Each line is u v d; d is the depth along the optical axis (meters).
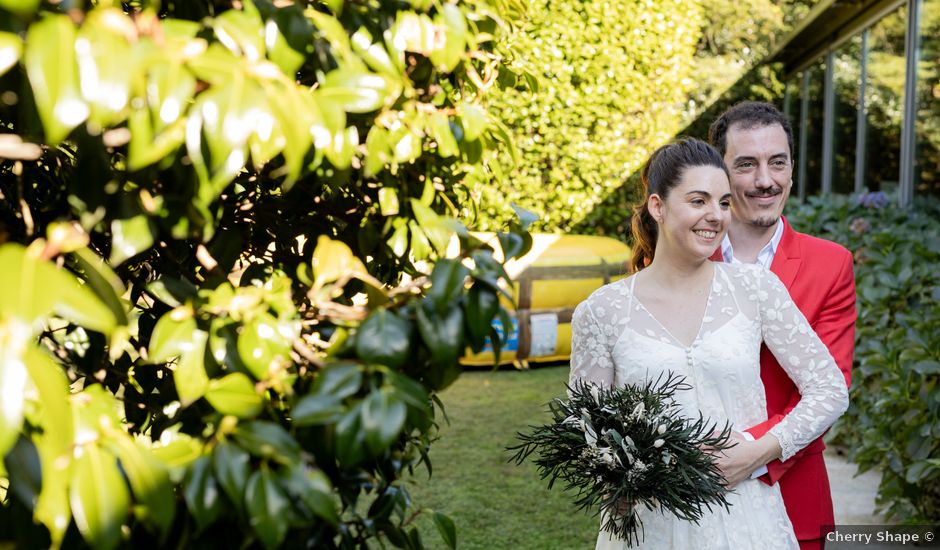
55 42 0.82
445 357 1.15
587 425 1.91
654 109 8.80
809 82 15.23
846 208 7.87
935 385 3.65
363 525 1.32
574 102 8.39
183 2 1.12
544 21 8.14
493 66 1.46
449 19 1.24
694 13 9.05
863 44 11.16
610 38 8.42
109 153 1.13
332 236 1.63
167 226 1.11
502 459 4.89
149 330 1.58
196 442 1.07
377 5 1.22
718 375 2.09
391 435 1.05
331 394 1.07
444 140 1.28
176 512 1.12
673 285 2.17
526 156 8.34
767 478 2.11
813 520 2.23
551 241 7.48
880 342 4.61
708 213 2.08
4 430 0.79
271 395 1.27
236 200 1.62
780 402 2.26
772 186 2.45
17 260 0.87
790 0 21.73
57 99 0.81
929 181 8.44
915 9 8.91
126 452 0.97
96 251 1.49
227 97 0.92
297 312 1.29
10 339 0.82
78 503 0.90
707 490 1.86
